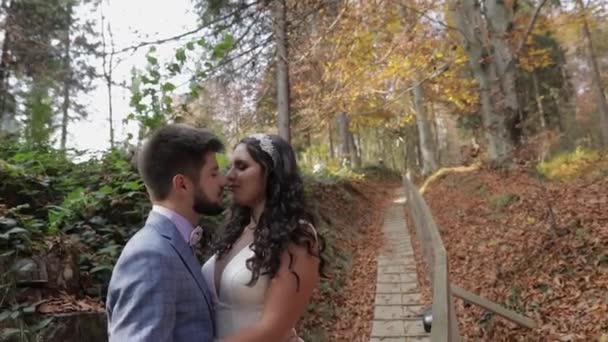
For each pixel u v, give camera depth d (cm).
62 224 341
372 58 1084
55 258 287
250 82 688
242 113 678
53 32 1089
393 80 1280
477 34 1076
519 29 1065
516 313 418
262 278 137
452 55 1245
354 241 891
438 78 1382
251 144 152
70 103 1260
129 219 384
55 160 455
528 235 609
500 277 538
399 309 516
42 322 240
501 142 1048
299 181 152
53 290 273
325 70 877
